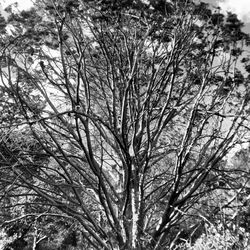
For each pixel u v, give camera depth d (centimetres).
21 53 715
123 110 715
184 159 736
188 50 854
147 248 704
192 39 845
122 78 916
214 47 859
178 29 813
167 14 851
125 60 923
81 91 959
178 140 1002
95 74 973
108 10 863
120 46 927
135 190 772
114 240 722
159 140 1062
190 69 930
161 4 846
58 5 775
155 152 1040
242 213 715
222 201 881
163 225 746
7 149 630
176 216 768
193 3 844
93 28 865
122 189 878
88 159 646
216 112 755
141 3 859
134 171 793
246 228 698
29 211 964
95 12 850
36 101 797
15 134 729
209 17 845
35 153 730
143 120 865
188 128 753
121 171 909
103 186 681
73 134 665
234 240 632
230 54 863
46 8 779
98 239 671
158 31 866
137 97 892
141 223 725
